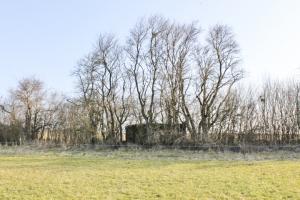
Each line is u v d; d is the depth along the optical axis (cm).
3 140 6662
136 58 6272
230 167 2892
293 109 5619
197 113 5834
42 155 4228
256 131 5584
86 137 6206
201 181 2320
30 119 7006
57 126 6706
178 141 5481
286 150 4684
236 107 5716
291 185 2200
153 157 3912
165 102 5981
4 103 7000
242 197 1956
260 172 2602
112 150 4991
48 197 1955
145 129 5944
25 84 7131
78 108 6438
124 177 2466
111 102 6300
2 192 2052
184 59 6075
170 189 2122
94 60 6412
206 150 4850
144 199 1928
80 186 2197
